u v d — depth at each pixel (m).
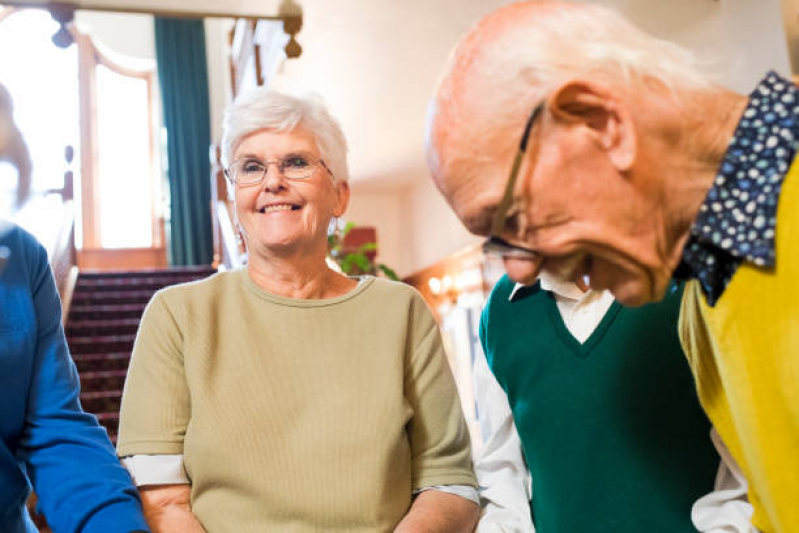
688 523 1.14
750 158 0.71
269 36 5.79
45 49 9.20
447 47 5.40
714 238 0.71
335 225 1.56
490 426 1.44
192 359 1.28
